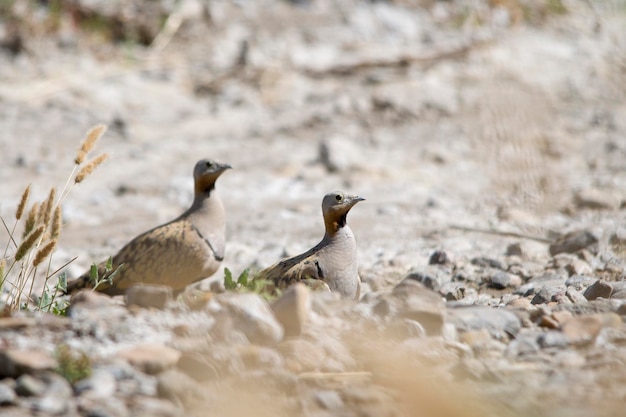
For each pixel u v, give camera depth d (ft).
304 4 84.69
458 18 85.20
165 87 71.56
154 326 23.90
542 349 24.30
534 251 39.47
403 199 51.60
